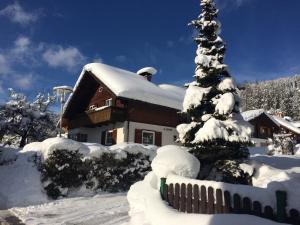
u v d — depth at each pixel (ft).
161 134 81.20
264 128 141.59
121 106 79.87
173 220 20.04
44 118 92.17
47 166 40.24
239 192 19.86
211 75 37.32
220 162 33.37
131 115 76.59
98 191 43.19
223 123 33.96
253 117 133.28
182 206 23.09
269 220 17.31
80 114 88.38
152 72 99.86
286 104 286.05
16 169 42.83
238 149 34.27
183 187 23.32
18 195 38.14
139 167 48.08
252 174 31.71
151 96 76.07
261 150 101.91
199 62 37.06
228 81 35.53
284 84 416.67
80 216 30.07
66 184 40.88
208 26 38.91
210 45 39.22
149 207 23.25
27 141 93.50
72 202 37.29
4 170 43.16
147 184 28.45
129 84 76.13
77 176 41.88
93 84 90.48
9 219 29.48
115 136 78.18
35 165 42.57
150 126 79.51
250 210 19.08
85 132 91.86
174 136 83.76
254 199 19.15
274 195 18.69
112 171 45.01
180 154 28.71
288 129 154.30
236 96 36.22
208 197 21.42
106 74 78.79
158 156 29.35
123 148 47.21
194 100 35.96
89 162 42.98
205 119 35.32
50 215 30.73
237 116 35.60
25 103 90.43
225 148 33.14
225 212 20.22
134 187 29.22
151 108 80.59
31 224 27.17
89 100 93.56
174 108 79.82
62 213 31.58
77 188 41.81
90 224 26.89
